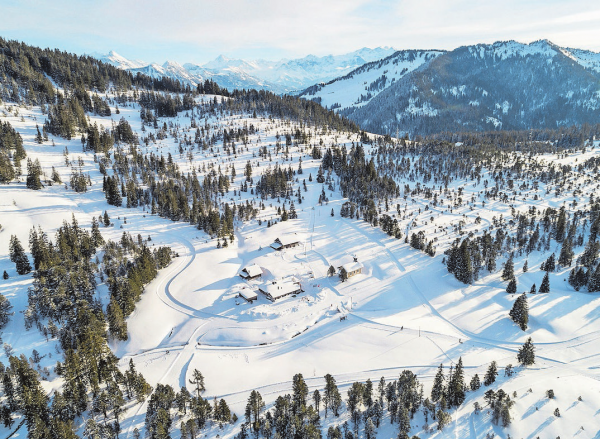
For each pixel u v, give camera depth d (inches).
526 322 4515.3
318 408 3398.1
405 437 3016.7
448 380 3612.2
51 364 3782.0
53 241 5777.6
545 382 3661.4
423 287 5590.6
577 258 6254.9
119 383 3636.8
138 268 5280.5
